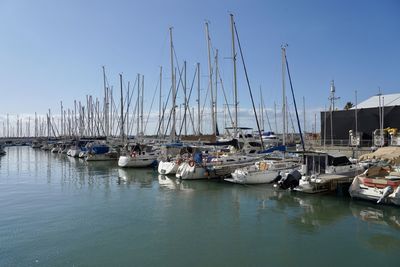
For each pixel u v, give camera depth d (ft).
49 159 190.08
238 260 39.14
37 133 371.15
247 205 64.75
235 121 103.81
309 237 46.57
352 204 64.18
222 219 55.42
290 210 60.64
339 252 41.34
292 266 37.68
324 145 147.43
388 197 59.57
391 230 49.14
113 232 49.01
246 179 83.71
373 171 68.54
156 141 144.25
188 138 119.03
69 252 41.55
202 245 43.83
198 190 80.64
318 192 71.10
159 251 41.81
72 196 75.41
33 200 71.15
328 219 54.85
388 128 143.64
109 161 165.89
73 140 236.84
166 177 102.94
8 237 46.83
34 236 47.29
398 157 88.99
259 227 51.08
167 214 58.75
